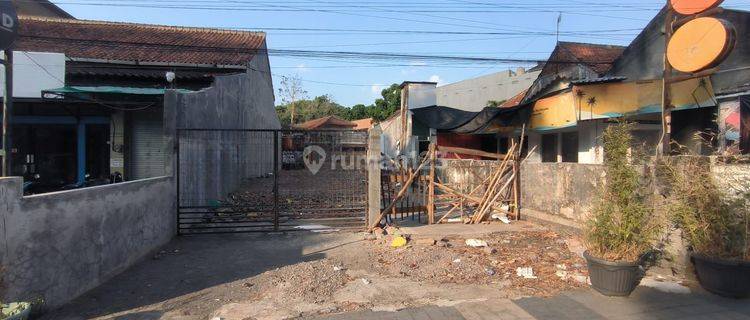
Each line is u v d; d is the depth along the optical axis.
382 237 8.04
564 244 7.57
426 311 4.68
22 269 4.09
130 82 13.98
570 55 13.84
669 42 6.31
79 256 5.01
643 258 5.64
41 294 4.36
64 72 12.26
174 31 18.62
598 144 11.16
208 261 6.67
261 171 16.02
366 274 6.00
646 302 4.97
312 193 13.70
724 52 5.56
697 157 5.68
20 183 4.08
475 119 13.34
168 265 6.44
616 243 5.19
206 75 14.38
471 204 10.23
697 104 8.78
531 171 9.59
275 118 30.91
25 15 19.09
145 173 12.44
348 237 8.21
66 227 4.76
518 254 6.95
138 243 6.59
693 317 4.57
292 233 8.60
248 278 5.82
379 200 8.83
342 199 11.25
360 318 4.50
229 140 13.55
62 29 16.39
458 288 5.41
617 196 5.32
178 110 8.73
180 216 8.75
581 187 7.90
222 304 4.89
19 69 11.91
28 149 13.00
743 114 8.05
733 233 5.25
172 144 8.27
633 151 5.89
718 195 5.29
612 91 9.41
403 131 19.92
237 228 8.85
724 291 5.04
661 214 5.44
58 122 13.11
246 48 16.98
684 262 5.82
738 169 5.36
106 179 12.90
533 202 9.51
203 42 17.83
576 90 9.48
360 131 9.36
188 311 4.69
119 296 5.11
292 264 6.47
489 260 6.59
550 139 13.69
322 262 6.53
